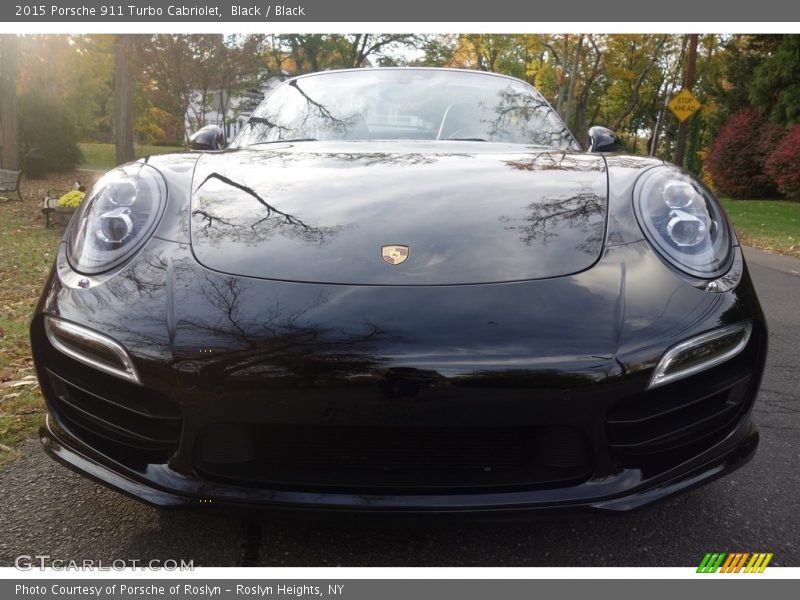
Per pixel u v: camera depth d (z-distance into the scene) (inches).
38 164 744.3
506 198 76.2
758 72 837.2
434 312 60.7
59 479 84.7
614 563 67.7
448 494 60.2
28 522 74.3
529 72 1304.1
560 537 72.7
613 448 61.6
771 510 78.4
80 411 66.9
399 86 124.6
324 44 1170.6
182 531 72.9
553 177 81.9
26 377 125.0
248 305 61.8
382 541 71.6
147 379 60.6
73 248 70.7
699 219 71.0
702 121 1403.8
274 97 126.9
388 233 69.6
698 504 79.7
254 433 62.2
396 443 60.9
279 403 58.7
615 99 1494.8
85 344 63.4
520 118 117.3
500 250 67.3
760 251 364.2
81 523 74.3
